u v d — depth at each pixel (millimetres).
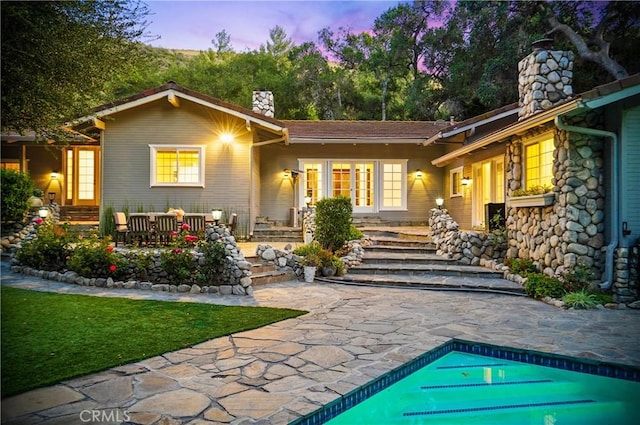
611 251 7527
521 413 3920
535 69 9117
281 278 9469
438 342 5109
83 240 9211
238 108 12820
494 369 4836
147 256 8344
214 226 8562
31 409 3307
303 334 5410
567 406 4051
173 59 33656
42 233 9484
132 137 13453
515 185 10008
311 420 3291
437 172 16453
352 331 5566
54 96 5383
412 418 3857
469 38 24484
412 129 17281
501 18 22609
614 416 3873
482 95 21125
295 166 16094
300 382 3879
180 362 4371
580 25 21672
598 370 4461
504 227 10766
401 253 11383
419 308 6973
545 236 8688
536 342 5129
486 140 10477
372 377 3994
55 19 4742
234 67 31219
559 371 4645
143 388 3725
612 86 6902
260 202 15914
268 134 14672
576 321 6172
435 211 12094
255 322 5871
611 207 7660
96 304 6637
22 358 4363
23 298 6918
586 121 7965
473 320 6203
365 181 16391
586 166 7906
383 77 31719
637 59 20688
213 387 3760
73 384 3795
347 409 3645
